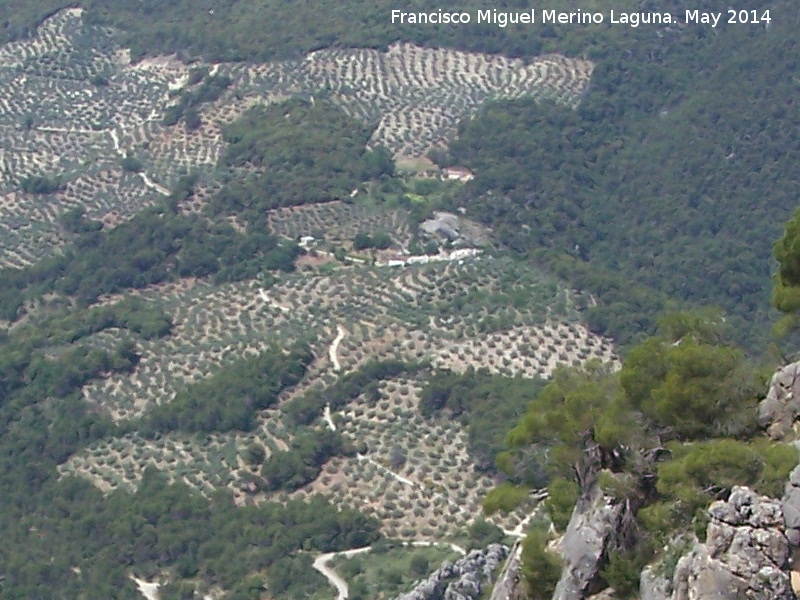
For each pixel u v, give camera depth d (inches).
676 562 1758.1
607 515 1925.4
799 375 1919.3
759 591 1601.9
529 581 2031.3
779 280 2185.0
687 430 1978.3
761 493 1692.9
